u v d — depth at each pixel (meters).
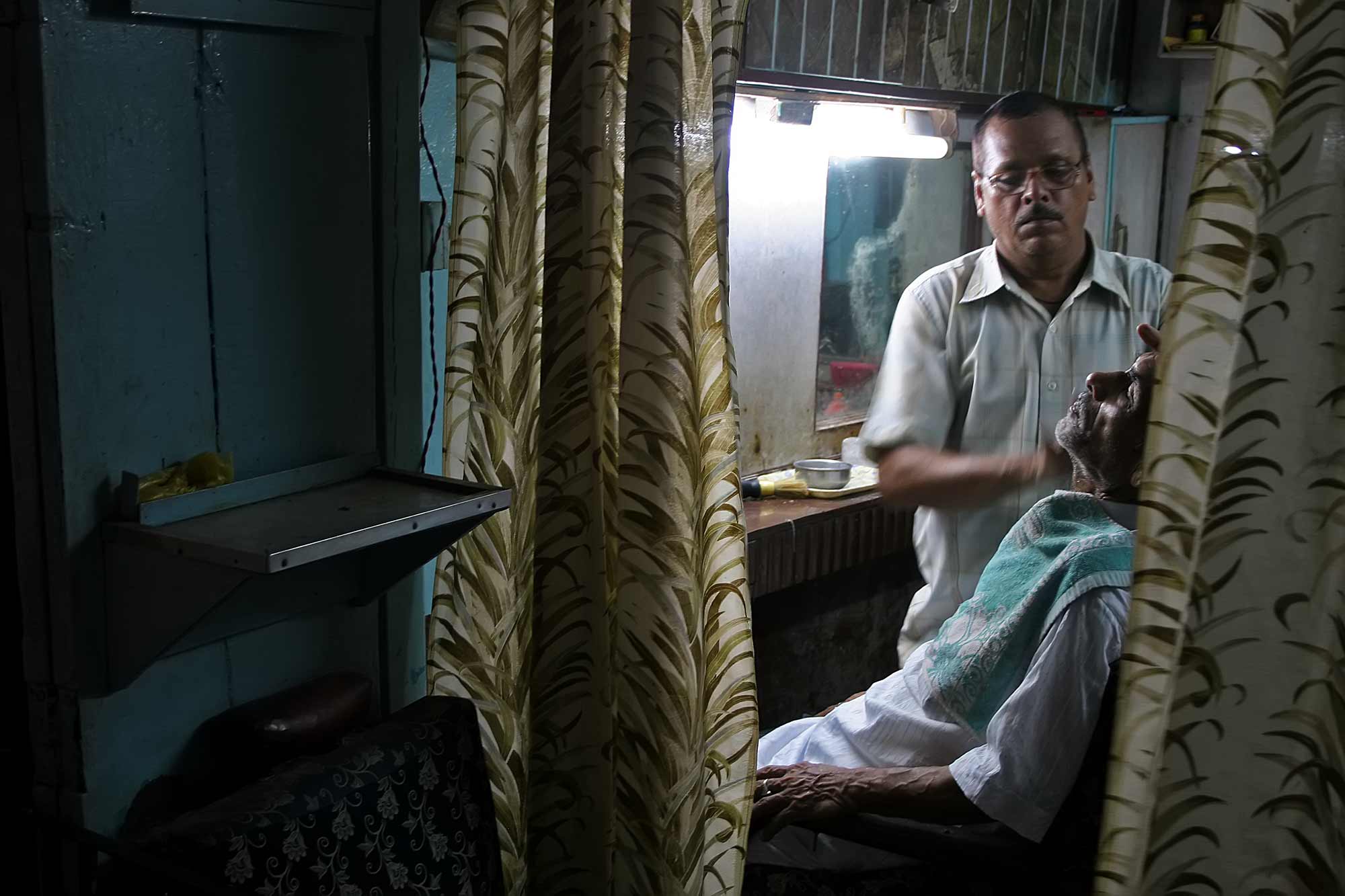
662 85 1.23
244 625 1.31
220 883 1.08
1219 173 1.02
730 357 1.34
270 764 1.30
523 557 1.51
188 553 1.10
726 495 1.36
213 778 1.32
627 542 1.31
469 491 1.34
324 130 1.35
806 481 2.36
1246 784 1.06
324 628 1.44
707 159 1.30
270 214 1.30
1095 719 1.39
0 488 1.20
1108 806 1.11
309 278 1.36
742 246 2.29
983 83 2.46
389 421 1.48
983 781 1.43
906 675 1.68
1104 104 2.51
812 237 2.43
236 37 1.24
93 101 1.11
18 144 1.09
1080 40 2.45
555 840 1.49
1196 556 1.05
